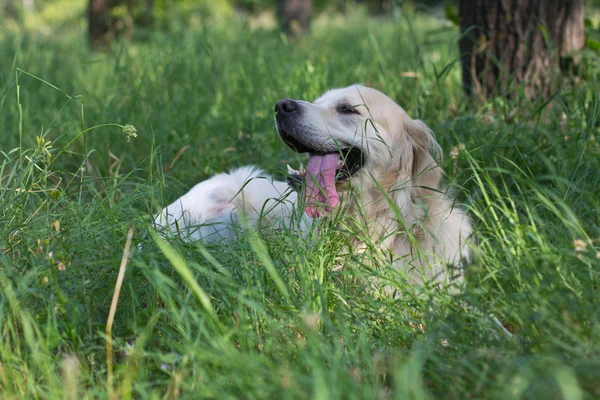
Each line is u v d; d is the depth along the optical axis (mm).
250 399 2072
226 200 4289
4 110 6156
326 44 10781
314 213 3398
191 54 7715
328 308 2891
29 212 3283
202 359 2311
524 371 1988
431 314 2613
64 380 2342
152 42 10094
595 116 3750
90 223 3084
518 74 5816
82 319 2576
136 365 2367
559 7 5754
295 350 2465
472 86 5930
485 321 2613
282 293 2656
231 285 2820
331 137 3666
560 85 5402
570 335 2262
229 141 5551
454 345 2463
